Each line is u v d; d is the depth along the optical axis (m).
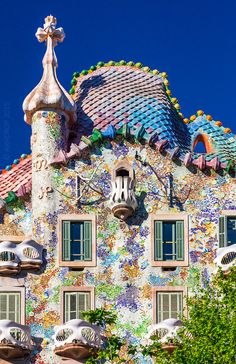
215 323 56.00
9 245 61.41
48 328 60.94
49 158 62.78
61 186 62.50
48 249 61.88
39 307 61.19
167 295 61.56
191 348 55.88
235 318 55.72
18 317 61.03
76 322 60.00
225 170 62.97
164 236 62.22
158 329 60.16
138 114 65.06
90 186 62.47
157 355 56.97
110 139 62.94
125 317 61.12
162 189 62.59
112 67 67.69
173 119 65.94
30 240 61.56
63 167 62.72
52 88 63.69
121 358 59.72
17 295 61.28
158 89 66.88
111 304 61.31
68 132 64.06
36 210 62.34
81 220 62.19
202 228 62.31
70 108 63.66
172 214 62.34
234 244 61.50
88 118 64.88
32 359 60.44
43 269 61.62
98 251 61.91
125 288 61.53
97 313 57.28
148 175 62.72
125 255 61.91
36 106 63.31
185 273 61.75
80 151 62.62
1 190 64.50
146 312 61.22
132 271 61.72
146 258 61.91
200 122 66.88
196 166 62.94
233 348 55.09
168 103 66.50
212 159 62.91
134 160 62.81
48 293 61.38
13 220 62.81
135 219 62.34
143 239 62.12
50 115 63.31
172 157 62.91
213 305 57.09
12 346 59.75
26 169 65.56
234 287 57.38
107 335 60.69
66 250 61.84
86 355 60.25
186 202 62.59
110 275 61.66
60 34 65.44
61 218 62.16
